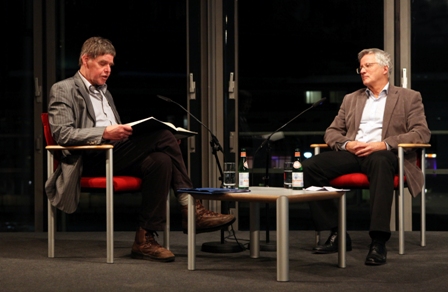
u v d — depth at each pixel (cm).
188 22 431
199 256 303
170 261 283
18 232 421
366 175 311
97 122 309
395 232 402
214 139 330
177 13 463
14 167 449
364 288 220
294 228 447
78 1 448
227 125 432
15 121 445
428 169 422
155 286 225
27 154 448
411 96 332
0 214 446
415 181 313
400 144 306
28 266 272
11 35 434
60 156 299
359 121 339
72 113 295
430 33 452
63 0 436
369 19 435
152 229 288
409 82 418
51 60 427
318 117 459
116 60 471
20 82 440
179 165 297
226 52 432
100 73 308
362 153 314
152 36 468
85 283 231
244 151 283
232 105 431
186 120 438
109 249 280
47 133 294
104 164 294
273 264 277
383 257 275
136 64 471
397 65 420
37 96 425
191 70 432
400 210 307
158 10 465
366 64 338
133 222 455
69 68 442
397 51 420
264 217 468
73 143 282
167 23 465
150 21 465
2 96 441
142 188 291
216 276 246
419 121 323
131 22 464
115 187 283
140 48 470
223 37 432
